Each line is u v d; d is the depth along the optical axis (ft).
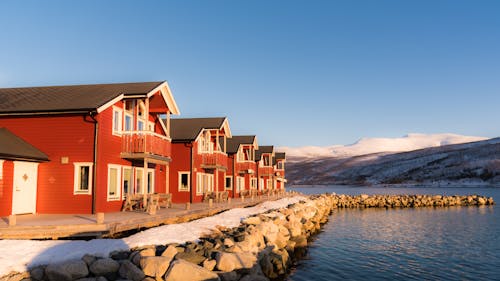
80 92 70.90
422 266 56.70
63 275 30.99
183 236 43.50
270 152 169.07
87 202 61.31
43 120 63.52
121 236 47.42
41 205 61.93
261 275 39.70
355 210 169.58
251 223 61.31
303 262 58.03
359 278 49.85
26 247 34.53
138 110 77.61
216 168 104.73
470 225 108.37
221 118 111.24
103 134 63.82
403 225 108.27
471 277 51.13
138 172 75.72
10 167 57.36
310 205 123.95
